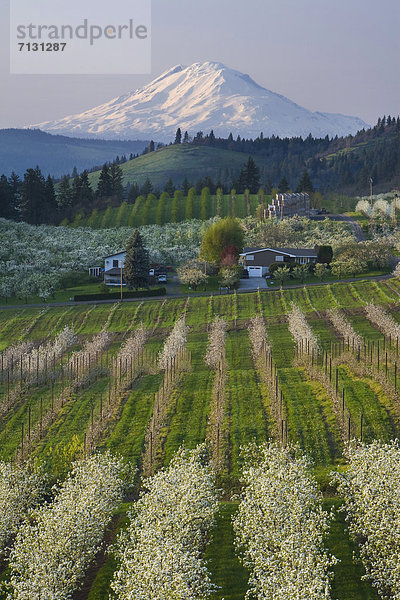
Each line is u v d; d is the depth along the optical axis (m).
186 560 31.78
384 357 75.19
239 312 108.94
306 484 38.94
